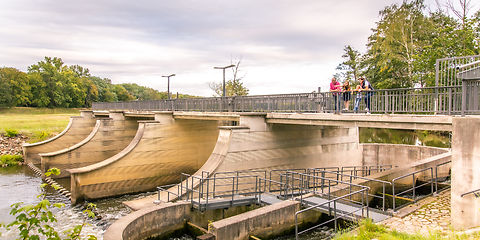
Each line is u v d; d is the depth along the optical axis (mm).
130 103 35469
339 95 14766
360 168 25422
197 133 26375
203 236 9898
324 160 22375
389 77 41750
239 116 18766
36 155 34688
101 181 22109
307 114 15852
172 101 26984
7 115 69812
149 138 24109
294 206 12102
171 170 25109
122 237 9547
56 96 98750
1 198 21891
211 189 16859
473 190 9008
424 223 10336
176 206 13086
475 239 7527
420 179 19391
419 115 11797
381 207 15539
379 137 46406
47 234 4453
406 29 37781
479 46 28891
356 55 58375
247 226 10609
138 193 23641
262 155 18734
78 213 19031
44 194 4801
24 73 88812
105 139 31359
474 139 8984
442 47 30969
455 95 10773
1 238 14703
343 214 11055
